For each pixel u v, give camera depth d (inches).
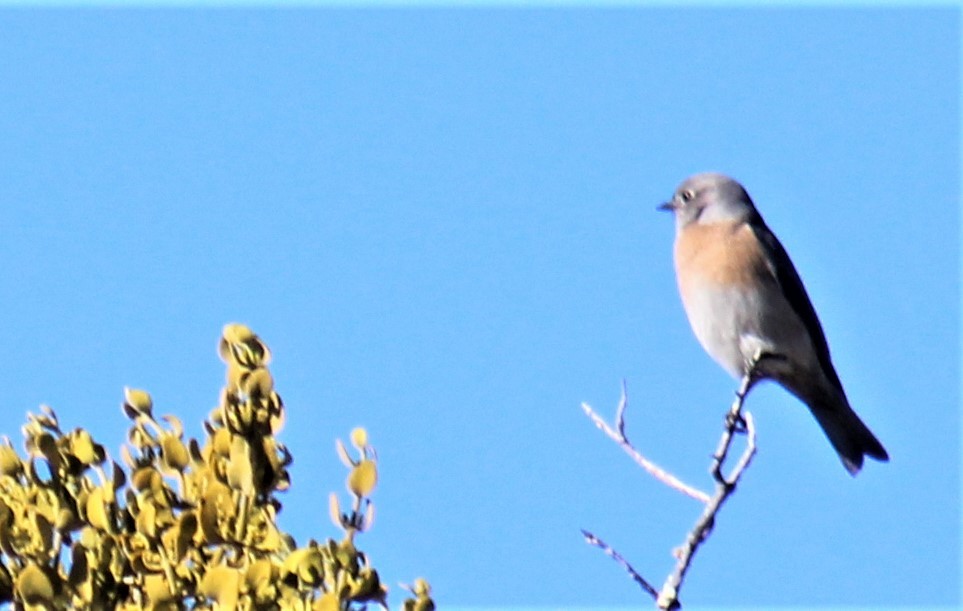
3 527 396.5
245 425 406.3
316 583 379.6
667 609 468.1
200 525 386.0
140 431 418.0
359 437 398.9
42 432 410.3
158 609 377.4
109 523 393.7
